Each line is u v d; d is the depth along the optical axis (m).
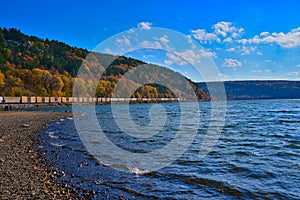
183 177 8.94
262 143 16.55
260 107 76.56
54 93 88.00
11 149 12.36
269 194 7.50
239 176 9.19
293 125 28.59
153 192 7.48
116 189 7.62
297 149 14.50
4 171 8.69
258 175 9.33
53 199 6.56
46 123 26.34
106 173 9.16
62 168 9.52
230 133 21.61
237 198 7.20
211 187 8.01
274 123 30.80
